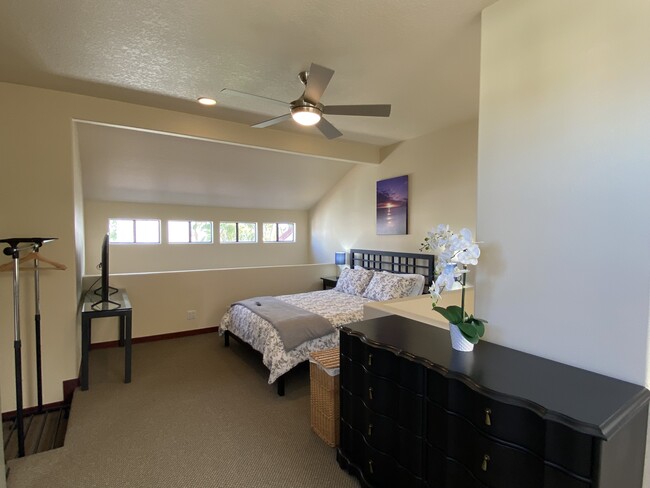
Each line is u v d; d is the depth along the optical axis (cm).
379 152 539
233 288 511
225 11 194
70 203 312
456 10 191
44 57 249
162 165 523
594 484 104
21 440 234
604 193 142
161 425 261
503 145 177
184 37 221
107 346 427
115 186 564
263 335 330
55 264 288
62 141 311
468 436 140
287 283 565
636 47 133
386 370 177
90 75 279
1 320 289
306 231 786
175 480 204
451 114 377
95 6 190
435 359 158
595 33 143
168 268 664
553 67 157
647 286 131
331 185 670
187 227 686
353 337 201
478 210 188
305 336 323
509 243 174
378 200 544
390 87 300
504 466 126
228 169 564
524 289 169
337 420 233
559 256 156
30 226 299
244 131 420
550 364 153
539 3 162
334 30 212
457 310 173
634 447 121
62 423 281
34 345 297
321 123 280
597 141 144
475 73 272
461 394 143
